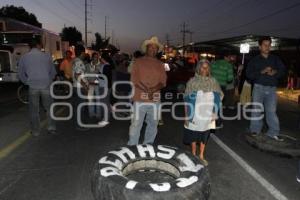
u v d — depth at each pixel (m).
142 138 7.48
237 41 30.25
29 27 20.94
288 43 28.25
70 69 12.62
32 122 7.23
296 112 12.20
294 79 21.00
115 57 12.23
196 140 5.71
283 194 4.61
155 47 5.74
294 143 6.63
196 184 3.62
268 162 5.95
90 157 5.95
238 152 6.49
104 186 3.62
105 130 8.02
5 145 6.54
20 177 4.97
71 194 4.45
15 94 15.05
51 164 5.54
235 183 4.93
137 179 4.93
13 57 17.30
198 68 5.50
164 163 4.42
